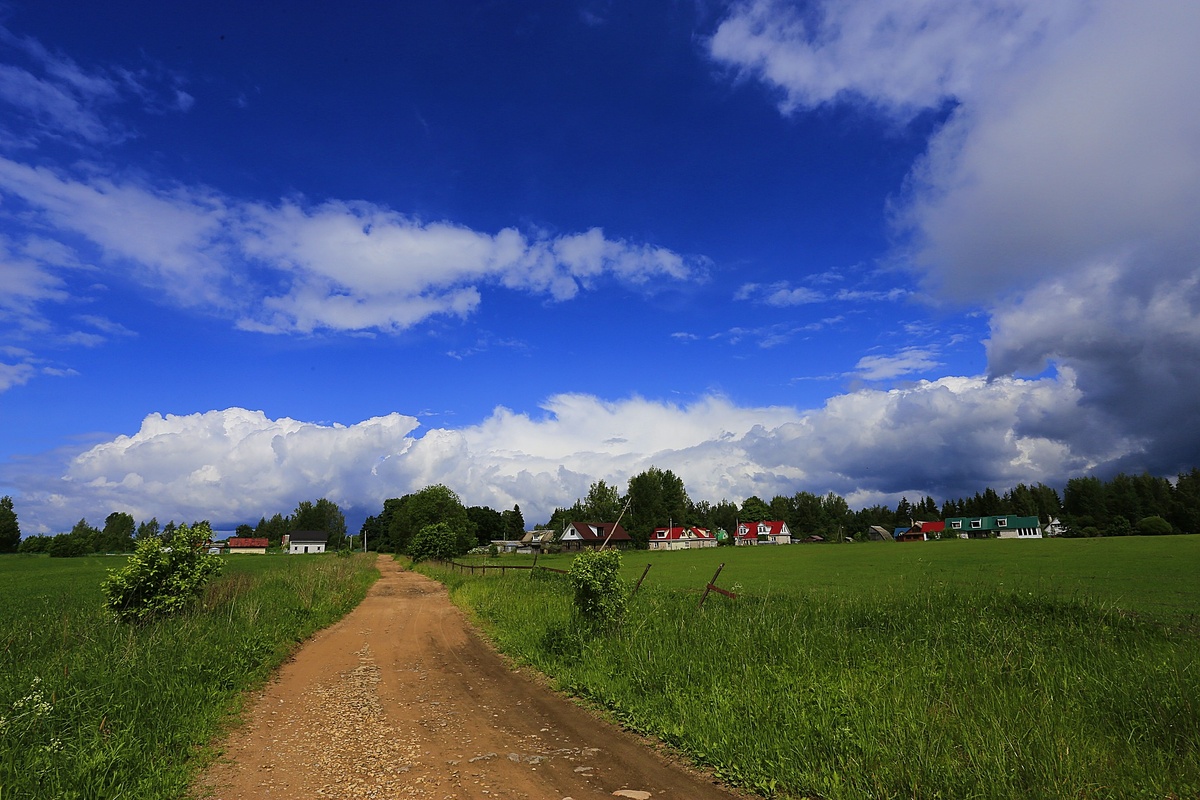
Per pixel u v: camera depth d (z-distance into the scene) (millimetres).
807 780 6031
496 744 7695
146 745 7289
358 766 6992
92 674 9500
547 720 8727
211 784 6535
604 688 9641
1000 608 14141
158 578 14797
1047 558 34094
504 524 152875
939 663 9391
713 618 12945
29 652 11836
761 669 9352
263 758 7305
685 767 6852
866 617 13859
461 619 19844
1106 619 12797
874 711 7227
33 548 103000
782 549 68188
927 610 14117
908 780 5809
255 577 28094
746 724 7426
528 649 13039
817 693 7766
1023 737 6414
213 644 12133
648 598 17219
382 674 11914
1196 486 106250
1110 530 106188
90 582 34719
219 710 8961
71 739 7184
